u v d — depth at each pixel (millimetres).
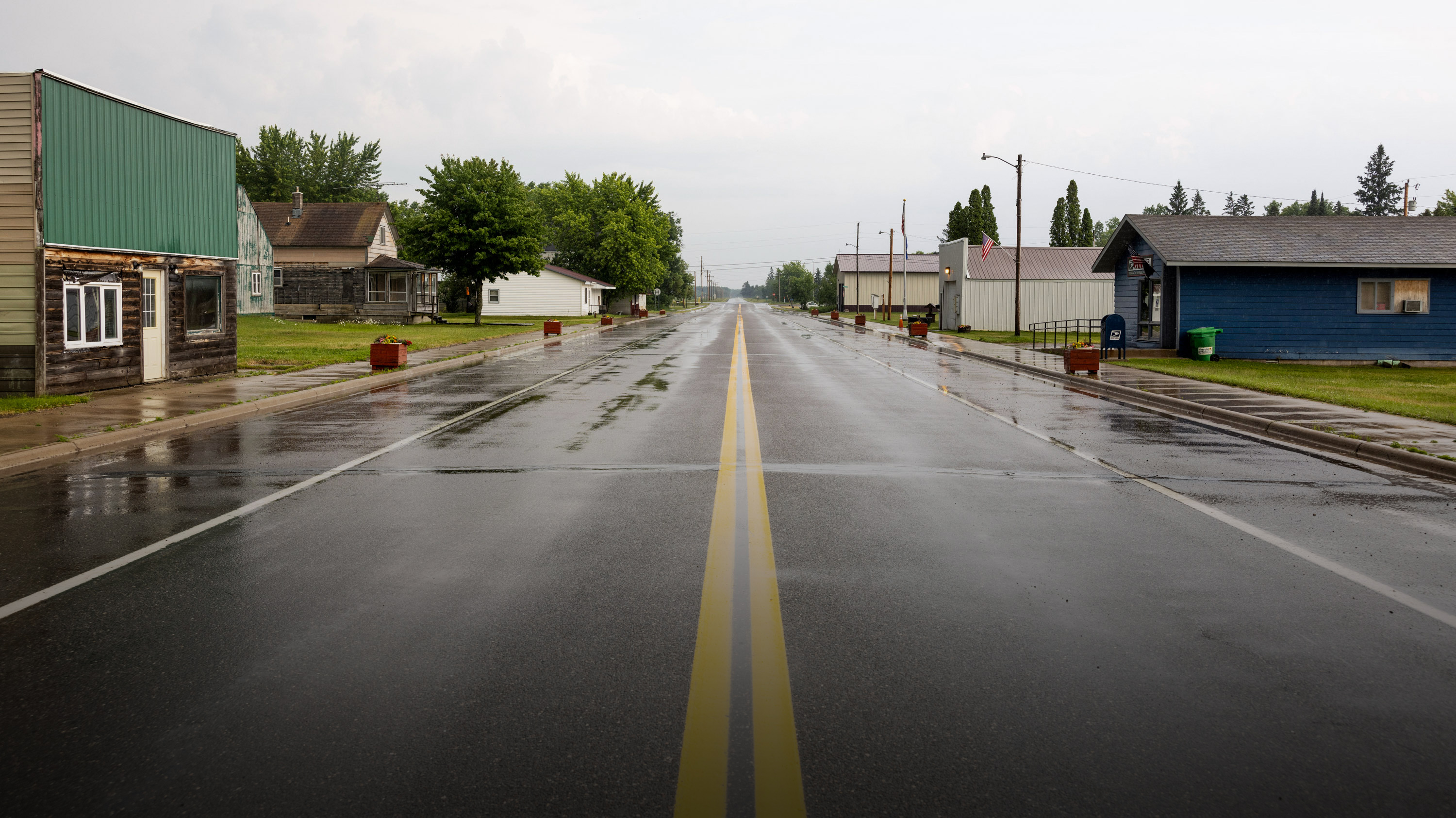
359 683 4492
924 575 6297
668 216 117125
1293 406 15961
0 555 6797
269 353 28469
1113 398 18375
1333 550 7062
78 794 3500
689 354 31719
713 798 3477
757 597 5809
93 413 14414
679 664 4730
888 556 6766
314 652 4887
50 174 16266
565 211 87000
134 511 8258
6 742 3906
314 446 12031
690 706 4250
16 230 16078
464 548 6961
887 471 10312
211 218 21109
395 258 64812
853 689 4438
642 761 3750
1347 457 11531
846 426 14031
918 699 4336
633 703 4277
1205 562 6691
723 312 112500
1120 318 28391
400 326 52406
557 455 11281
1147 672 4676
